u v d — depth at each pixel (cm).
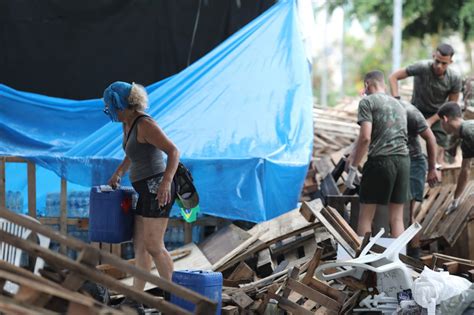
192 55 2008
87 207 1655
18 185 1723
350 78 9100
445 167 1819
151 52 2005
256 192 1584
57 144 1819
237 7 1998
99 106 1873
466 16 5144
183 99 1791
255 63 1855
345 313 1239
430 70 1920
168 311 834
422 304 1148
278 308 1266
